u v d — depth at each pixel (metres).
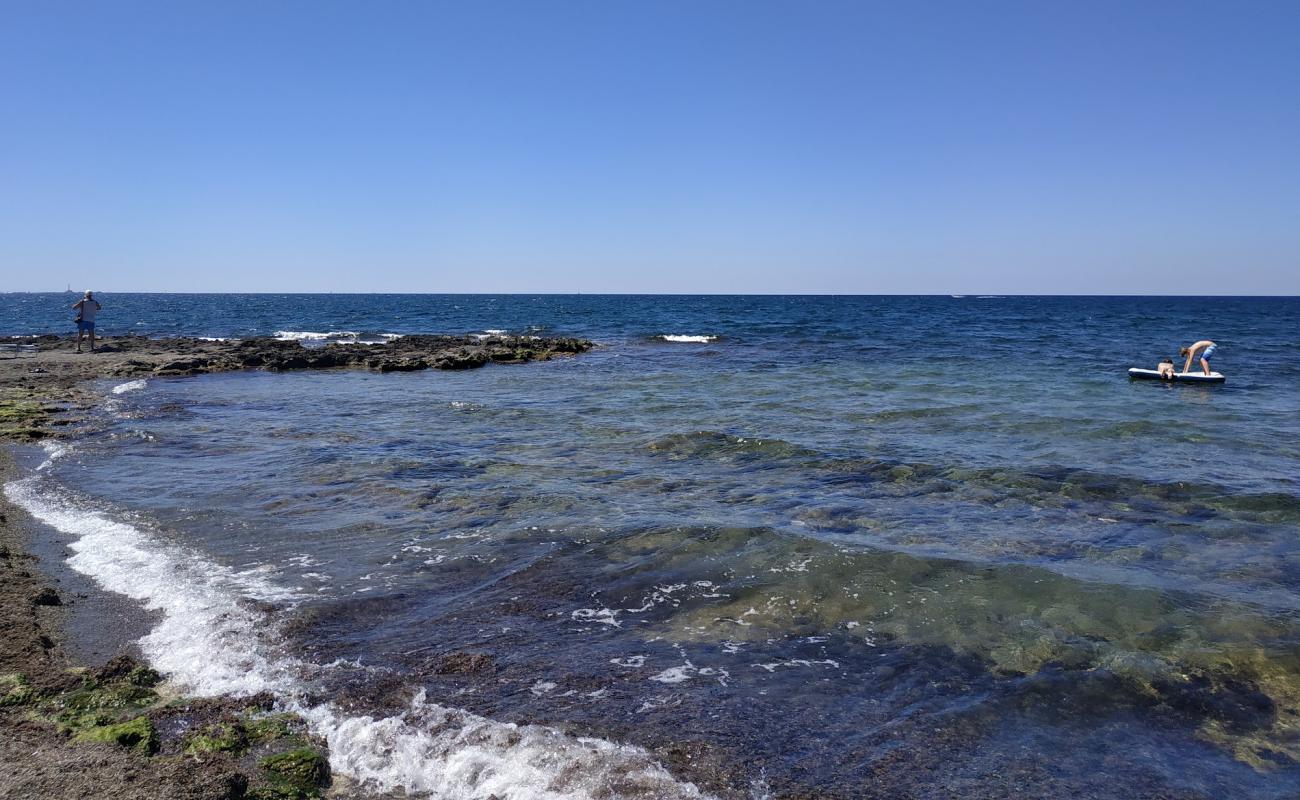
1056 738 5.17
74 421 16.83
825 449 13.98
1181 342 40.78
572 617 7.04
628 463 13.14
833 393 21.73
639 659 6.23
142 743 4.77
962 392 21.64
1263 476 11.94
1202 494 10.93
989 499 10.80
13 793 4.16
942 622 6.90
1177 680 5.89
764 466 12.85
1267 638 6.52
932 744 5.08
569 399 21.16
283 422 17.36
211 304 131.38
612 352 37.66
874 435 15.38
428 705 5.45
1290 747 5.07
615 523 9.65
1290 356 32.88
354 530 9.46
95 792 4.19
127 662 5.81
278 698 5.53
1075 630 6.72
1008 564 8.21
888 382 24.16
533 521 9.79
